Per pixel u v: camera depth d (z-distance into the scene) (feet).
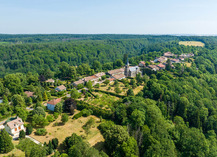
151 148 225.76
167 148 234.58
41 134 273.13
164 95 398.83
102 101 402.31
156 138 247.70
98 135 280.51
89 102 396.16
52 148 235.81
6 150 217.77
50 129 291.79
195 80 541.75
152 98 416.26
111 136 240.12
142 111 305.12
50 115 326.65
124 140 236.02
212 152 265.34
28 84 531.91
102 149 247.70
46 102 408.87
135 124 289.12
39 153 209.77
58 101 378.94
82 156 197.47
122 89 481.87
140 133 249.55
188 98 414.82
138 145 243.81
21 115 302.86
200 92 476.95
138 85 517.55
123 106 332.19
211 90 531.91
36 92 427.74
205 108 383.65
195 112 359.46
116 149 230.89
